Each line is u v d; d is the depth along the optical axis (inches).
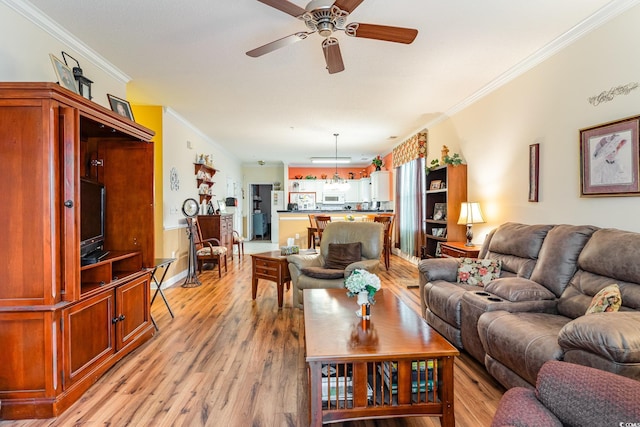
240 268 254.4
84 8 95.7
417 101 184.7
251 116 215.9
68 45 112.2
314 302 102.7
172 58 129.3
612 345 55.5
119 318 102.7
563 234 101.0
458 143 195.5
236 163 413.4
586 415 39.1
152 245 120.6
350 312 92.7
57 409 76.6
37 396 76.2
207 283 207.3
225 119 223.3
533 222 133.6
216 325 134.9
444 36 113.0
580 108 110.7
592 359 59.4
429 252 215.3
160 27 106.7
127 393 86.1
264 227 517.3
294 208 407.8
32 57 97.5
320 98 179.2
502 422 41.4
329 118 220.5
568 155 116.2
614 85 98.7
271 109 199.9
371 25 83.7
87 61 123.4
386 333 76.5
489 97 162.6
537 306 91.8
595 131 104.2
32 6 93.9
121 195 120.3
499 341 81.5
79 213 80.5
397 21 103.4
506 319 84.7
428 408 67.2
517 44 119.1
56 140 76.5
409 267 253.1
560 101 118.9
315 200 451.5
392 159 335.9
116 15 99.7
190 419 75.4
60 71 97.5
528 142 135.9
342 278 142.2
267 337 122.6
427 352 66.8
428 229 217.5
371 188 382.6
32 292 75.9
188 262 219.6
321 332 77.2
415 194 261.3
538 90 129.5
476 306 96.8
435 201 215.2
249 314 148.3
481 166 170.7
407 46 120.0
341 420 65.9
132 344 110.0
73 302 80.9
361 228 166.4
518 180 142.5
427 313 129.0
